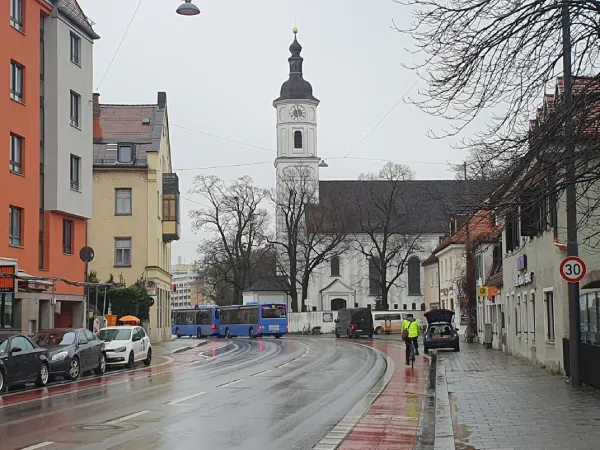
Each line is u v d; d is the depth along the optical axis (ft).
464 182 50.98
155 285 191.62
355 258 335.47
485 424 48.11
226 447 40.42
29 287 106.73
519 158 41.55
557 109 41.01
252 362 120.06
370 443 42.63
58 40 126.93
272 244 290.97
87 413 54.75
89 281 148.15
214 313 277.23
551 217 87.20
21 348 75.77
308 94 348.79
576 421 48.73
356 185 359.25
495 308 148.36
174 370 103.96
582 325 75.51
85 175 136.87
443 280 266.16
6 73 112.06
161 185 208.13
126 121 208.95
